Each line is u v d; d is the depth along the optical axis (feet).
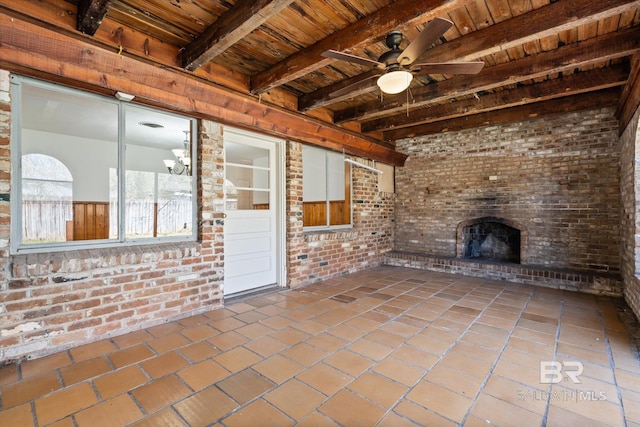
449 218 19.38
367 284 15.53
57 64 7.73
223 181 12.05
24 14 7.09
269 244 14.84
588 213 15.16
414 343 8.90
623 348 8.56
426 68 8.24
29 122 8.68
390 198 21.48
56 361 7.77
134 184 10.26
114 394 6.46
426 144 20.30
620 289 13.28
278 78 10.83
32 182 8.66
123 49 8.63
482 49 8.97
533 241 16.55
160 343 8.82
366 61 8.14
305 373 7.30
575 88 12.35
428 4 7.07
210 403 6.19
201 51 8.90
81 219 9.71
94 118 9.96
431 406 6.13
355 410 6.00
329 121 16.14
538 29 8.04
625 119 12.40
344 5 7.80
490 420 5.72
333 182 17.97
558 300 12.96
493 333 9.61
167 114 10.62
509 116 16.30
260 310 11.64
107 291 9.07
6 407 6.01
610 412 5.94
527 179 16.74
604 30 9.16
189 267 10.94
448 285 15.37
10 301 7.54
